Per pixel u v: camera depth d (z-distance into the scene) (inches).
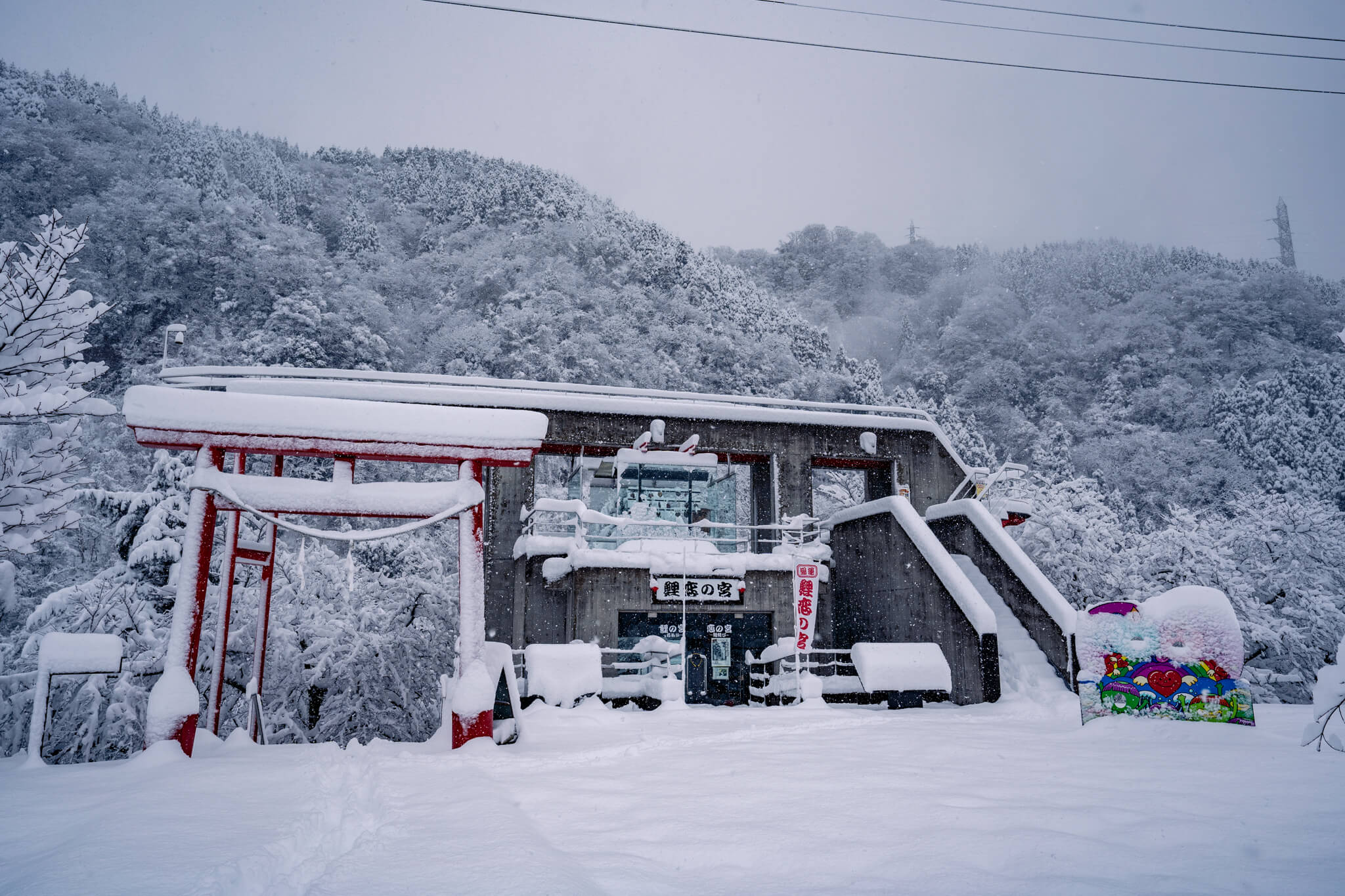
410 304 3831.2
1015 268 6289.4
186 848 183.2
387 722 1064.8
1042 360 4734.3
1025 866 176.7
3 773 346.6
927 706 703.1
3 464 540.4
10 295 541.0
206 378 762.8
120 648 404.5
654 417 904.3
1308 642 1084.5
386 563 1365.7
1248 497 1270.9
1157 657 449.1
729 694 845.2
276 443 430.0
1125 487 3287.4
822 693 722.8
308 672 1040.2
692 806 242.4
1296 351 4414.4
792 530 893.8
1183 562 1162.6
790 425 951.6
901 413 1007.6
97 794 279.6
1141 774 297.1
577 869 171.6
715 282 4475.9
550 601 817.5
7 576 603.8
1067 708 612.4
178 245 3016.7
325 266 3462.1
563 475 1881.2
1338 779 283.9
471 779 292.4
